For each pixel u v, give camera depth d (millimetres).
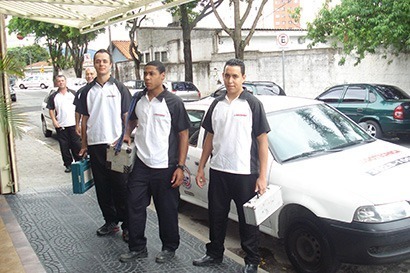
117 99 4988
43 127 14992
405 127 10758
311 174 4523
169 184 4512
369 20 13297
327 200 4191
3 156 7070
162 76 4402
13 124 4441
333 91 12227
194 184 6043
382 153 5020
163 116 4406
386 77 16391
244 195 4137
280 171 4715
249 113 4090
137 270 4398
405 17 12516
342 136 5492
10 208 6422
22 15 6730
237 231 5984
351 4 13898
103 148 4984
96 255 4754
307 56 19531
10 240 5160
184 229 5652
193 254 4793
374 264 4020
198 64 26609
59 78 8750
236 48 17359
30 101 32875
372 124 11250
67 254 4785
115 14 6562
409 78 15672
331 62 18547
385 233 3904
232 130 4113
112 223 5324
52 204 6598
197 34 27719
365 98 11422
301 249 4496
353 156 4934
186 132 4508
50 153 11250
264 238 5766
